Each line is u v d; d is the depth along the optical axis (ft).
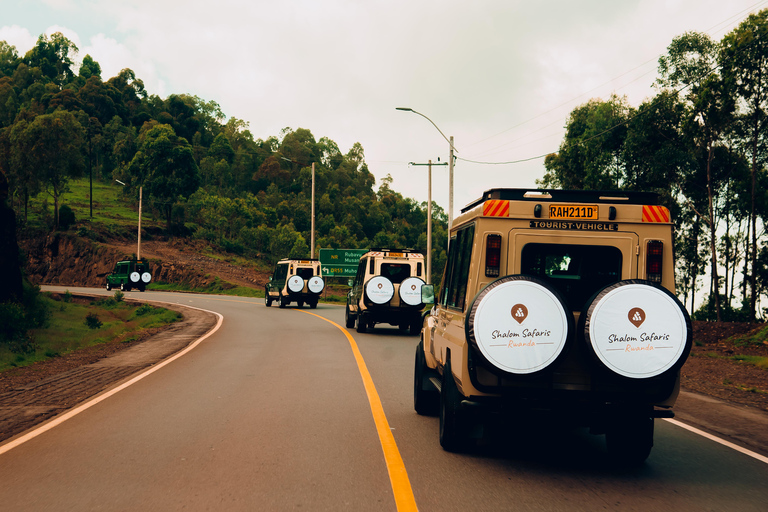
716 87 96.58
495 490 16.81
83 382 36.50
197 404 29.07
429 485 17.20
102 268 248.11
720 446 22.66
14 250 80.69
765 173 108.27
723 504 15.92
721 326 82.28
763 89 96.63
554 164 132.87
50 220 286.05
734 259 127.03
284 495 16.12
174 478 17.57
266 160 560.61
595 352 17.24
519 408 17.81
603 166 117.80
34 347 53.36
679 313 17.33
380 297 68.23
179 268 232.32
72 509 15.01
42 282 258.98
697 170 111.04
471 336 17.48
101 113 528.22
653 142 109.91
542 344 17.38
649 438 19.34
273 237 312.09
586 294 19.83
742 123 102.78
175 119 581.12
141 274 204.13
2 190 78.89
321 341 61.16
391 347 55.88
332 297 164.86
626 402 17.75
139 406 28.60
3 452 20.45
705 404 31.45
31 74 587.27
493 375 17.84
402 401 30.25
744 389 36.94
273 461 19.42
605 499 16.20
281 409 27.91
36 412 27.43
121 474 17.95
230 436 22.76
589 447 22.49
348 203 517.14
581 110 131.85
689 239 127.65
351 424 24.97
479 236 19.38
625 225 19.22
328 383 35.45
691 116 101.40
